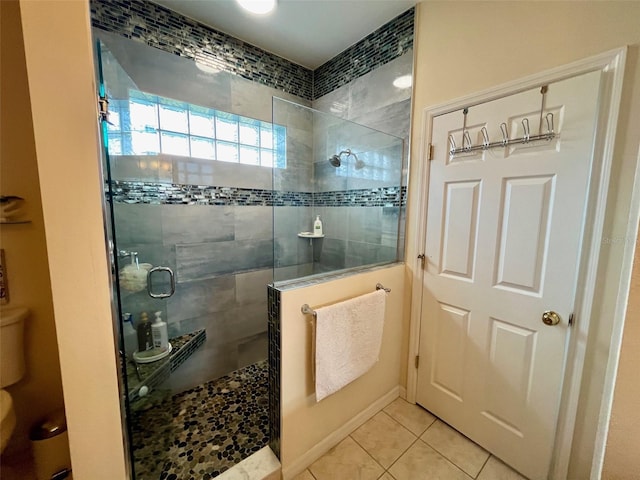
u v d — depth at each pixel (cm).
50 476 105
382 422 163
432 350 167
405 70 170
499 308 134
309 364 129
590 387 109
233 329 212
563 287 113
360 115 202
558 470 119
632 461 44
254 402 180
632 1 93
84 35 69
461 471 132
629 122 96
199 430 155
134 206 140
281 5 163
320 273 155
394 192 180
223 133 195
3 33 97
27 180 106
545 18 112
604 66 100
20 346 107
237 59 196
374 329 151
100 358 81
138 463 114
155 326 152
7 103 101
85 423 81
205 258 194
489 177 134
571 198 109
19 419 112
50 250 72
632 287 42
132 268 133
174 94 170
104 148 84
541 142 116
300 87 235
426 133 160
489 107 131
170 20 166
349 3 161
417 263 171
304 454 133
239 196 207
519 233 125
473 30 136
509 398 133
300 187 196
